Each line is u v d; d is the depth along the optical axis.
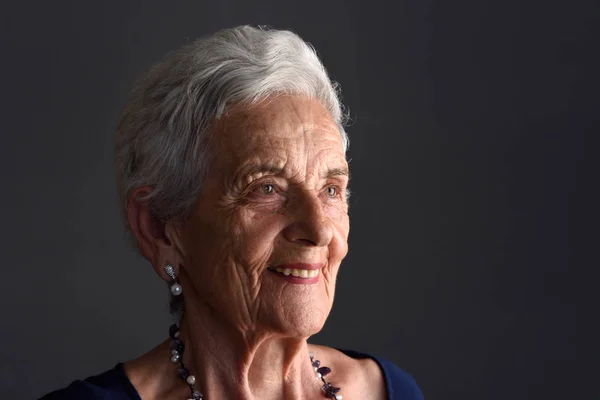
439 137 3.13
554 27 3.10
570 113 3.11
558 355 3.10
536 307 3.11
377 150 3.12
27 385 2.95
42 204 2.99
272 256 1.36
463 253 3.12
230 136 1.37
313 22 3.11
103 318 3.03
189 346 1.50
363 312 3.12
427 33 3.13
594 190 3.11
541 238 3.12
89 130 3.05
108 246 3.04
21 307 2.95
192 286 1.46
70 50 3.03
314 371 1.59
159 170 1.42
